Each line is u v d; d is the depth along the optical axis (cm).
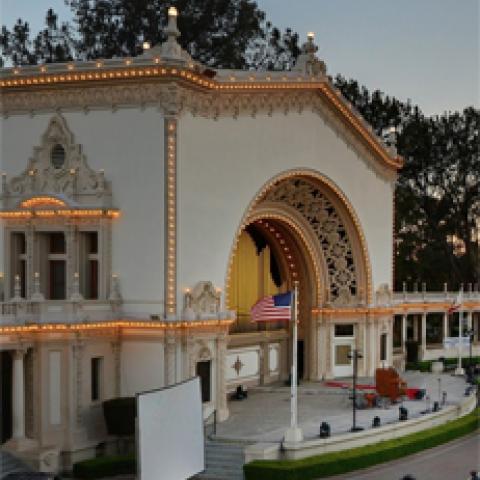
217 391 5738
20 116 5700
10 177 5709
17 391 4822
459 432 5962
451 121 11906
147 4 9381
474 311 10131
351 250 7756
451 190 11944
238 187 5994
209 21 9500
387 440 5500
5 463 4669
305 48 6750
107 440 5244
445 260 12244
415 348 9344
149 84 5366
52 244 5684
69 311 5038
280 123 6456
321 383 7506
